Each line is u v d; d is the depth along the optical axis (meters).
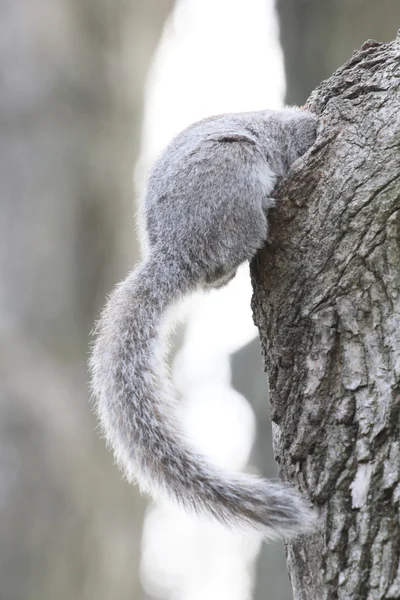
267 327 8.90
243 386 21.73
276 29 19.58
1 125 22.61
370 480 7.80
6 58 22.86
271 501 8.15
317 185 8.83
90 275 22.33
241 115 10.91
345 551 7.75
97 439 21.45
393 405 7.90
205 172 10.38
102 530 21.06
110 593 20.88
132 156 23.41
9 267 21.86
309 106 11.06
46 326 21.66
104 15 23.30
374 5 18.55
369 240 8.42
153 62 24.17
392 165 8.52
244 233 9.83
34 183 22.33
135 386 10.35
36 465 20.72
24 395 20.89
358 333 8.27
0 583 20.14
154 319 10.70
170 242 10.66
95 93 23.14
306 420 8.27
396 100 8.77
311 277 8.62
